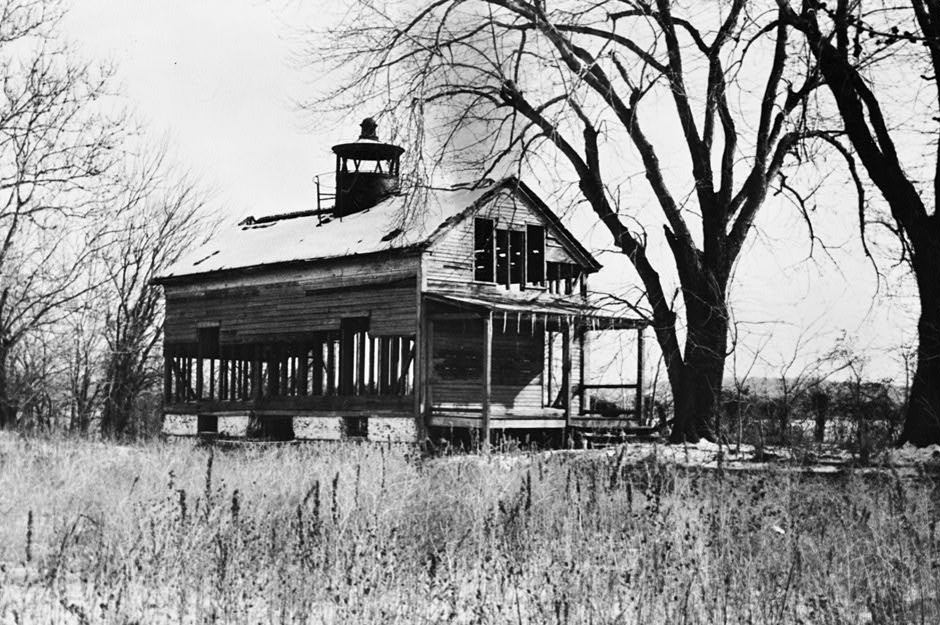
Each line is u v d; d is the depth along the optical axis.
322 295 35.12
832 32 24.33
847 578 10.84
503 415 30.58
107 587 10.70
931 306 23.80
